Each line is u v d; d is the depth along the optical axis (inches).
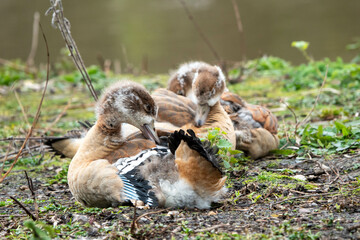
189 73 560.1
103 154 357.1
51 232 280.2
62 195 413.1
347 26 1139.3
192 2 1529.3
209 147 318.7
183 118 431.2
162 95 467.2
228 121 446.3
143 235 290.0
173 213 319.3
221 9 1421.0
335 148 452.1
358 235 272.2
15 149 543.5
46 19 1416.1
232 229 292.7
